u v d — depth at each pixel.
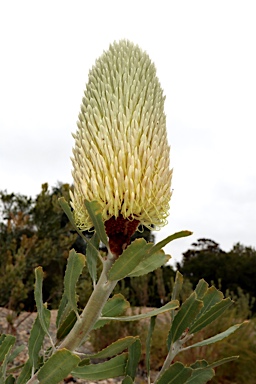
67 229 10.01
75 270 1.63
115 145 1.45
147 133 1.51
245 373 7.31
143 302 11.86
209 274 24.08
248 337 8.27
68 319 2.00
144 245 1.43
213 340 2.04
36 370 2.02
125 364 1.81
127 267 1.47
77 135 1.58
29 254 9.39
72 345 1.62
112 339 8.50
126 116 1.49
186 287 10.65
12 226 9.88
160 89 1.64
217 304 1.97
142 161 1.46
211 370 1.96
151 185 1.46
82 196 1.51
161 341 8.03
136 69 1.59
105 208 1.46
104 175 1.45
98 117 1.50
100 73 1.61
